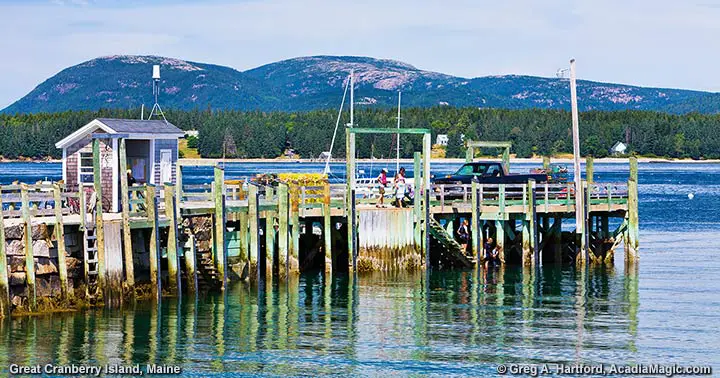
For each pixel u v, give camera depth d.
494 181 74.75
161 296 55.38
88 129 64.75
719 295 62.25
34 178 184.50
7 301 49.47
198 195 59.69
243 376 43.62
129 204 59.41
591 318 55.38
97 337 48.78
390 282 64.38
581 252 72.62
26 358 45.28
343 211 65.62
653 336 51.41
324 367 45.31
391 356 47.09
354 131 65.19
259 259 62.00
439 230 68.06
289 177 72.31
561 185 71.31
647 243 93.94
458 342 49.84
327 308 56.62
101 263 51.88
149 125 67.62
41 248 50.78
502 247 70.25
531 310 57.19
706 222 119.00
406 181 75.56
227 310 55.31
